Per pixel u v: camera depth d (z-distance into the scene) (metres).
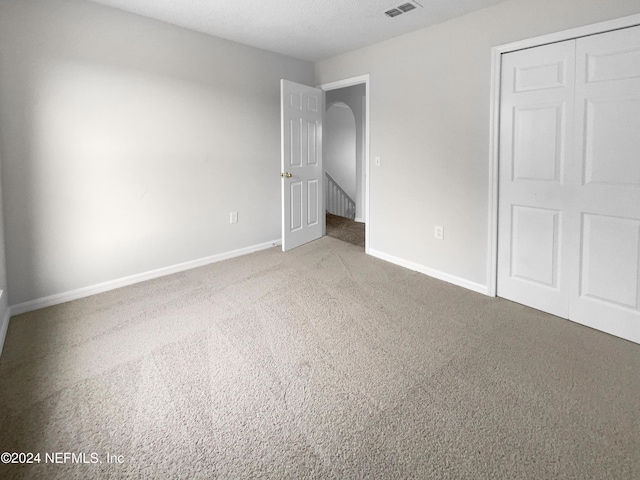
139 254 3.19
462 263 3.11
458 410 1.59
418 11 2.83
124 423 1.52
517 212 2.69
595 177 2.24
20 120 2.50
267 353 2.06
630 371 1.87
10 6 2.40
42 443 1.42
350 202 7.38
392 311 2.62
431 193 3.30
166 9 2.86
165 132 3.23
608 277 2.25
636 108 2.04
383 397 1.68
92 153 2.83
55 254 2.73
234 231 3.90
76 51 2.68
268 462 1.33
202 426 1.51
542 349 2.09
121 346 2.14
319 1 2.69
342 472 1.29
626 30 2.04
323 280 3.25
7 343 2.17
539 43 2.42
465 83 2.91
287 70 4.16
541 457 1.34
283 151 3.93
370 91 3.79
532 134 2.53
